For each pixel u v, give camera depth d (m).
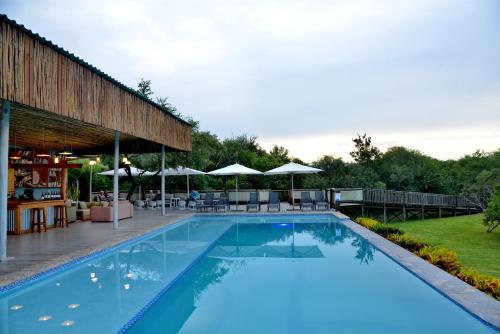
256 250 9.09
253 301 5.12
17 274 5.48
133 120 10.54
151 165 18.95
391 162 34.50
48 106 6.60
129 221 12.91
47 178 15.12
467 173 30.92
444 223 19.31
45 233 9.87
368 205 19.80
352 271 6.73
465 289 4.73
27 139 13.32
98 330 3.98
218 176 27.55
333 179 28.14
